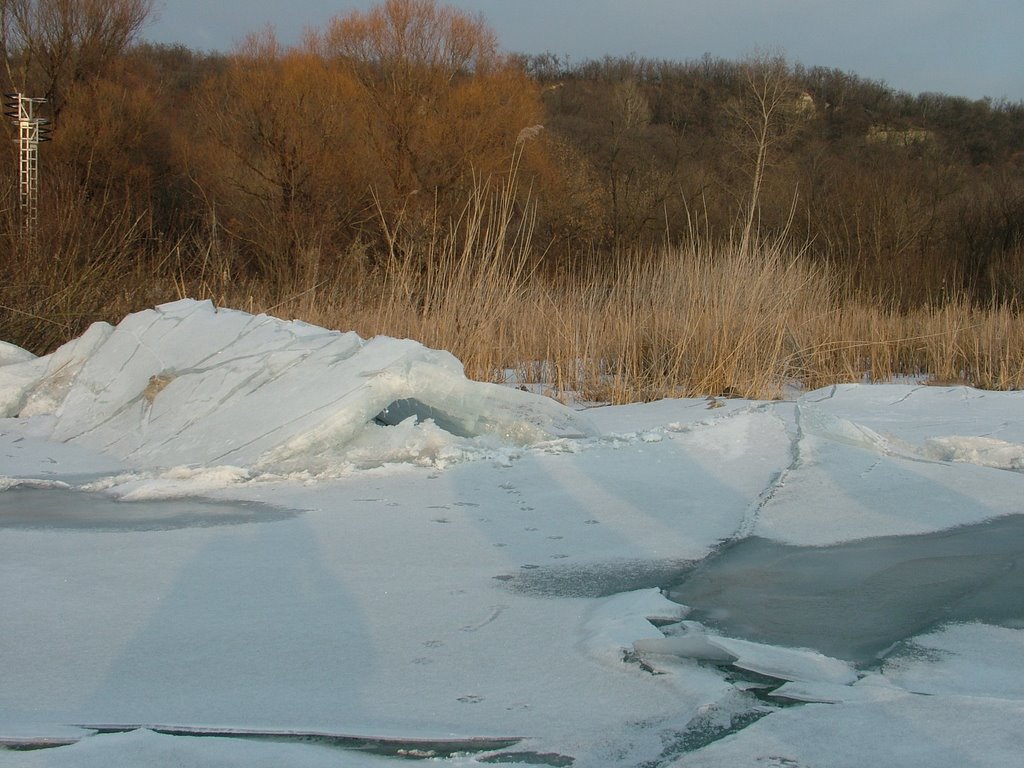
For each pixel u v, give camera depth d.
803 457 5.39
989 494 4.89
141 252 11.90
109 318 10.07
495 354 9.76
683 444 5.71
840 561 3.98
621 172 25.69
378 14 21.81
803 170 22.42
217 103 22.92
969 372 11.09
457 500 4.76
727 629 3.25
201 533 4.29
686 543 4.20
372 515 4.54
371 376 5.66
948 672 2.89
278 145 21.30
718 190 23.89
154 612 3.35
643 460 5.45
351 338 6.29
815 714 2.54
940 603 3.50
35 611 3.35
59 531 4.32
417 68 21.69
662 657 2.92
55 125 24.97
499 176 21.30
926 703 2.60
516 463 5.42
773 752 2.34
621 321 9.87
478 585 3.65
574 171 25.12
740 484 5.06
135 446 6.03
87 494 5.04
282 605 3.43
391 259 10.85
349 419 5.51
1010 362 10.82
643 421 7.49
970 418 7.34
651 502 4.76
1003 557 4.03
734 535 4.30
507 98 22.17
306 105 21.42
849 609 3.44
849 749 2.35
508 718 2.56
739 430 5.80
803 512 4.62
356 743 2.40
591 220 23.38
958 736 2.41
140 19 27.31
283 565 3.86
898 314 14.07
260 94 21.41
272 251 20.17
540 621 3.28
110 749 2.33
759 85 22.53
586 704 2.64
